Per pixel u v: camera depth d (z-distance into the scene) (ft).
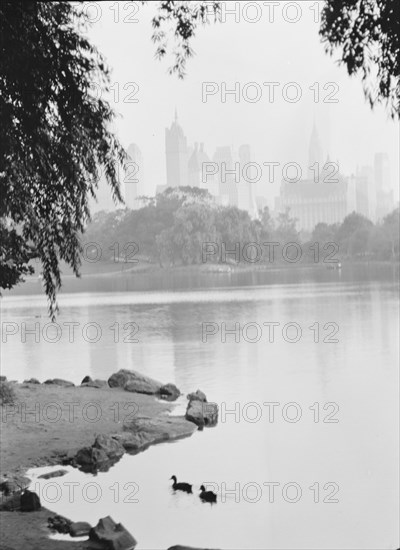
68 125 28.60
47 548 26.89
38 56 26.99
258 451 38.83
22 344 88.53
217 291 177.06
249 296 155.74
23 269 36.88
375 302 126.21
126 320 115.96
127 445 40.86
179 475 35.53
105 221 257.55
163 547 26.91
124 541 27.30
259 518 29.48
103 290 199.11
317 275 211.41
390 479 32.68
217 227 235.40
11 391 52.37
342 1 24.31
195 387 58.08
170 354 77.15
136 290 193.98
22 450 40.22
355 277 192.85
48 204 30.81
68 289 208.23
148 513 30.53
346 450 36.81
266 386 56.34
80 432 43.75
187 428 44.19
